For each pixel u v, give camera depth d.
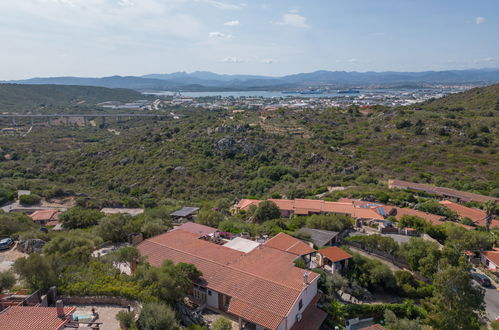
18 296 30.30
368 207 69.38
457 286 33.34
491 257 50.69
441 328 33.06
